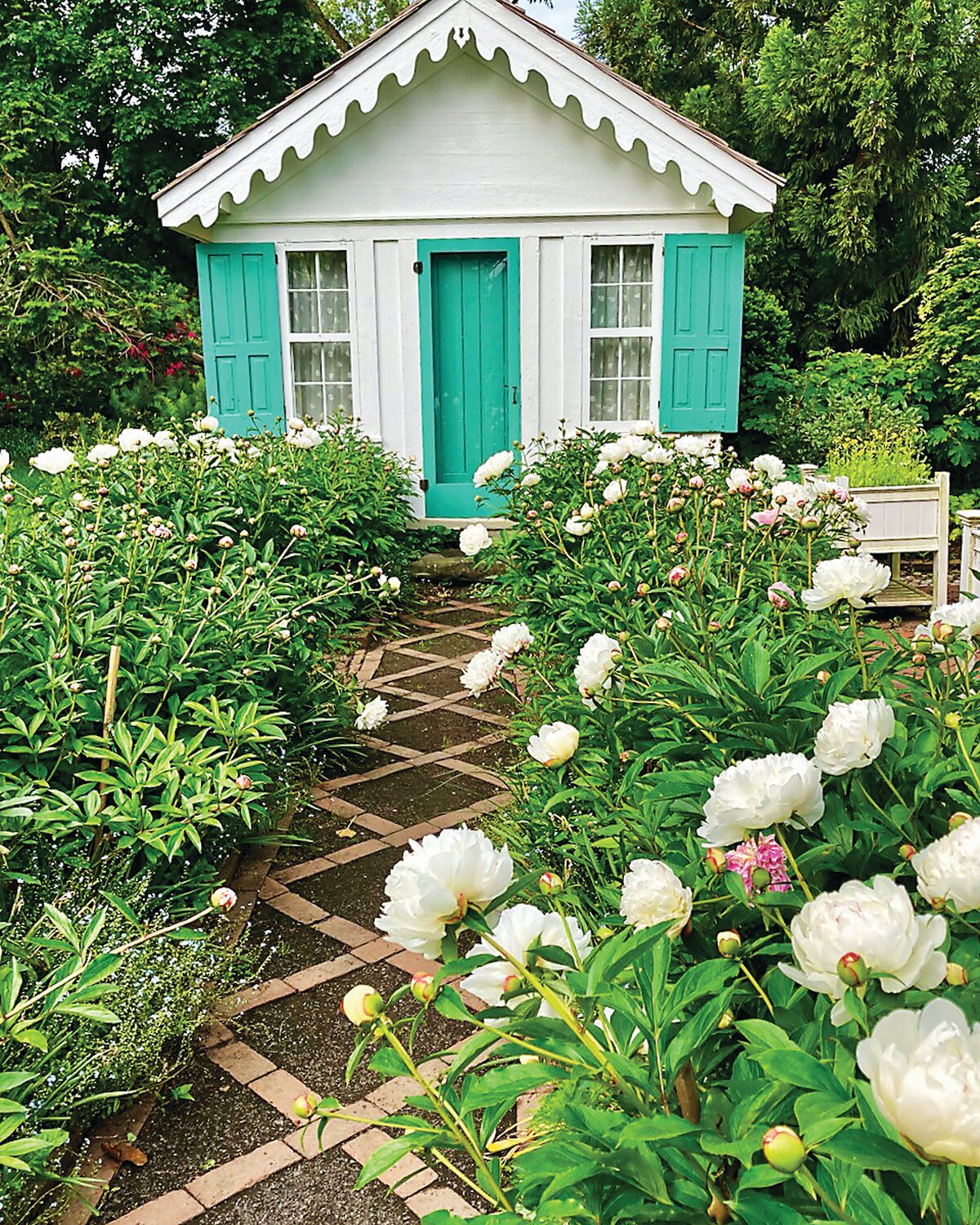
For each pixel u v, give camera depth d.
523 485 5.00
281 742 4.08
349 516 6.45
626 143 7.45
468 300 8.34
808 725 1.70
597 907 2.27
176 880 3.07
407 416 8.40
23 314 12.63
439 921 1.04
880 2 13.59
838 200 14.03
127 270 14.86
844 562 1.88
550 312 8.20
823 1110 0.83
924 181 14.08
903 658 1.97
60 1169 2.09
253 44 17.72
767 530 3.16
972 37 14.02
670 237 7.97
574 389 8.30
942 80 13.40
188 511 5.03
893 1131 0.75
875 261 14.62
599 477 4.42
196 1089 2.38
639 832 1.82
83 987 1.84
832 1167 0.85
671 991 1.04
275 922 3.12
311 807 3.94
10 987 1.83
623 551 3.75
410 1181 2.07
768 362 10.82
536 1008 1.05
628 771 1.95
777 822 1.20
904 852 1.39
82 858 2.64
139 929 2.31
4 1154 1.63
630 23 17.44
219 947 2.80
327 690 4.57
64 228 15.89
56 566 3.52
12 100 15.76
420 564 8.00
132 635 3.37
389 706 5.17
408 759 4.44
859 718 1.28
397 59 7.48
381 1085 2.38
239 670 3.53
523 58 7.40
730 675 1.79
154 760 3.06
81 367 12.45
